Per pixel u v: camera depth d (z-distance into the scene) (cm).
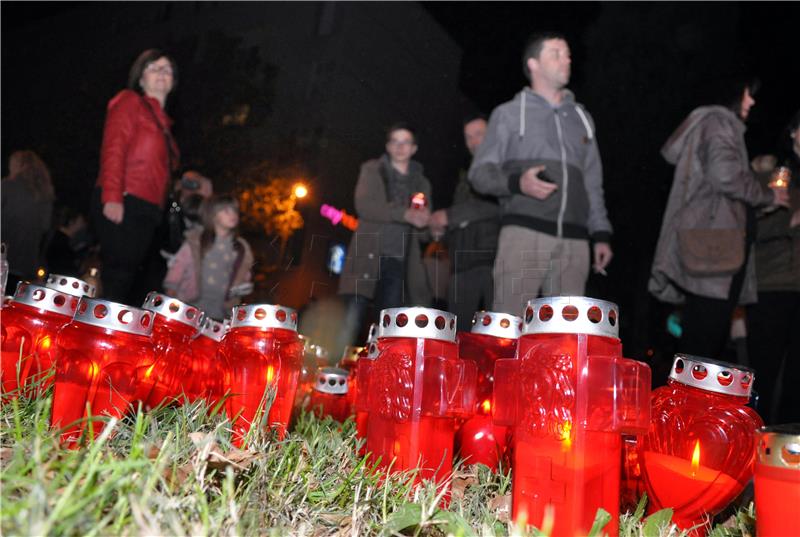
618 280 336
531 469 73
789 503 65
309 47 343
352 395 134
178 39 454
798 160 231
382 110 266
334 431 108
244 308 96
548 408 73
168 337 92
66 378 79
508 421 77
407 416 86
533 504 73
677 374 86
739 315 259
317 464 84
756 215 226
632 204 354
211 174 379
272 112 359
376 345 104
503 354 103
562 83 242
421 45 327
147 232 259
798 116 229
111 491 60
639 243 344
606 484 72
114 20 509
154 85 273
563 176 224
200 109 396
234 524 60
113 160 251
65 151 475
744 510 92
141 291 286
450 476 89
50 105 500
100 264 320
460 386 87
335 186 194
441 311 89
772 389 220
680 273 226
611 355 74
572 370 72
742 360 260
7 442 74
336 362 169
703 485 81
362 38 313
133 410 83
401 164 250
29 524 49
